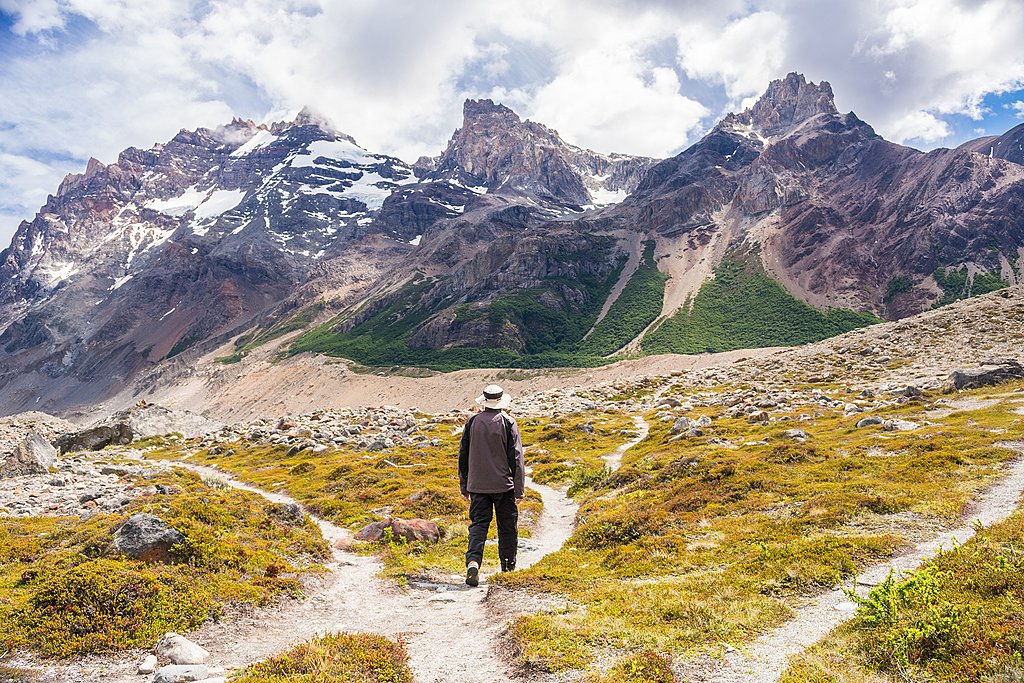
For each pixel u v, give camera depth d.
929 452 27.55
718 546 15.78
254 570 14.39
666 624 9.31
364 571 17.28
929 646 7.19
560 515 29.47
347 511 32.12
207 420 111.56
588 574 14.62
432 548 21.25
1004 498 17.88
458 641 9.93
